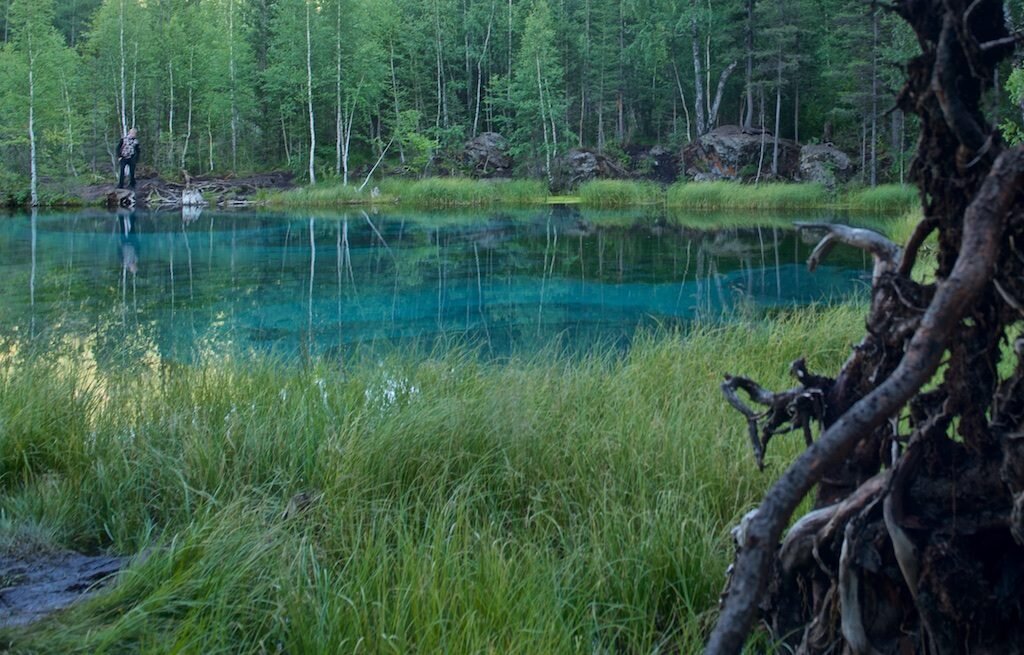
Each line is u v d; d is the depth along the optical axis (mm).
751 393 2576
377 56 44062
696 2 41844
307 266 16469
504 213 30328
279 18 44938
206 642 2895
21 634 3031
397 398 5293
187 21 47719
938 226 2119
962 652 2125
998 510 2143
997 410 2145
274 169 46312
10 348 9367
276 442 4648
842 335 7121
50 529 4004
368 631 2934
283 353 9070
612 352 9000
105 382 6402
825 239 2646
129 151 35969
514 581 3213
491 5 49719
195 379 5953
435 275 15227
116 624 3029
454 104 49594
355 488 4039
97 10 56312
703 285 13906
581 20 48250
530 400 5051
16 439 4852
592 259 17156
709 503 3938
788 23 38594
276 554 3479
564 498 3939
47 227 24688
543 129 44031
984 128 2020
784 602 2549
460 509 3713
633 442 4434
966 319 2156
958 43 1948
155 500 4375
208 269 16078
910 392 1467
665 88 47000
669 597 3295
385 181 40312
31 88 35812
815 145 38062
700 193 32781
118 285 14234
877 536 2186
